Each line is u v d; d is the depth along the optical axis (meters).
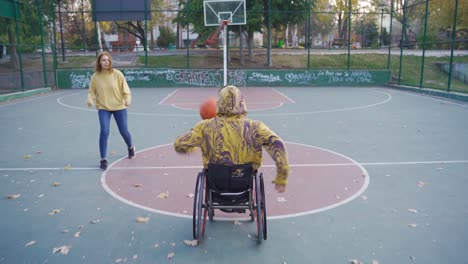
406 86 20.59
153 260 3.42
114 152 7.24
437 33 29.86
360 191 5.14
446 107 13.73
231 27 26.00
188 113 12.45
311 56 29.78
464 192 5.10
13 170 6.15
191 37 46.91
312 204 4.69
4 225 4.13
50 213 4.43
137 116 11.80
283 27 27.50
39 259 3.45
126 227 4.08
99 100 6.21
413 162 6.55
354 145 7.82
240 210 3.83
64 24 34.72
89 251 3.58
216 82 22.91
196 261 3.40
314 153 7.17
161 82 22.78
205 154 3.39
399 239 3.81
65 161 6.67
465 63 25.36
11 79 18.44
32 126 10.10
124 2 22.33
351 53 30.30
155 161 6.61
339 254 3.52
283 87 22.81
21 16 19.77
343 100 16.16
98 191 5.17
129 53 30.94
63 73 21.95
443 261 3.40
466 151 7.28
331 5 40.62
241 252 3.55
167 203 4.73
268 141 3.23
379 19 30.66
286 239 3.80
